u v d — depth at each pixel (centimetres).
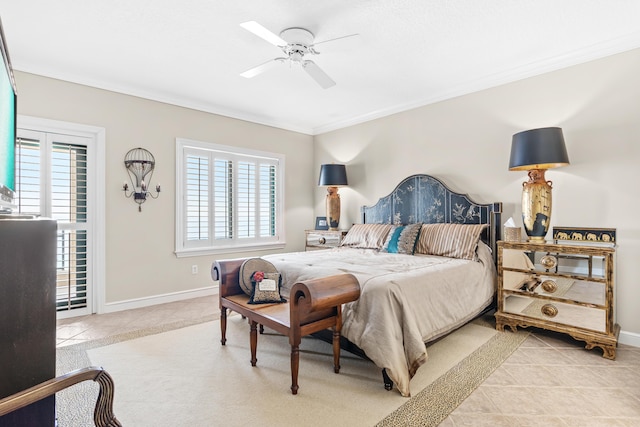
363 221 484
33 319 99
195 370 231
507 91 347
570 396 196
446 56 309
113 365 239
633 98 273
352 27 258
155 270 402
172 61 315
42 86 328
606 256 249
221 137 462
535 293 284
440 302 251
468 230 341
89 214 360
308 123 538
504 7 233
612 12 239
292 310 201
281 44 229
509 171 345
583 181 297
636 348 265
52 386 93
